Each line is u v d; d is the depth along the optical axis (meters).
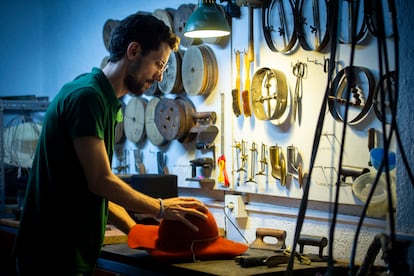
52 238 2.39
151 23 2.47
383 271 2.49
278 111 3.01
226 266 2.47
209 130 3.44
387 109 2.46
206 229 2.61
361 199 2.58
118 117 2.59
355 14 1.69
